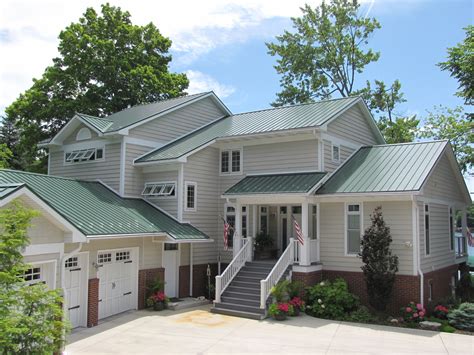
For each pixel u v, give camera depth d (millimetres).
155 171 22156
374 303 17359
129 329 15703
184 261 21484
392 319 16984
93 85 33000
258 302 18016
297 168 21297
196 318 17422
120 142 21953
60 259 13336
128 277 18703
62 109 31562
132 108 27859
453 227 23938
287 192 19156
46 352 8773
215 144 23250
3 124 42562
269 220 23062
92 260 16672
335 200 19406
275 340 14312
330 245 19688
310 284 18891
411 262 17859
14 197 11516
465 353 13070
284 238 22672
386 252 17375
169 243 20938
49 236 12977
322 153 20797
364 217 18984
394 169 19578
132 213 19484
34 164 35469
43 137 32781
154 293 19188
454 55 25422
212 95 26984
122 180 21578
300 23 40062
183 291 21203
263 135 21516
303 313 18062
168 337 14688
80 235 13625
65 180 19922
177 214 21156
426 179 17969
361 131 24734
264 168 22203
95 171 22797
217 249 23125
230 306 18297
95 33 34156
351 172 20547
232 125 25172
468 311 16312
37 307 9023
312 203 19734
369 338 14648
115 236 16266
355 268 19031
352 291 18969
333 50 39188
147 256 19422
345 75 39812
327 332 15367
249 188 20781
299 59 39531
